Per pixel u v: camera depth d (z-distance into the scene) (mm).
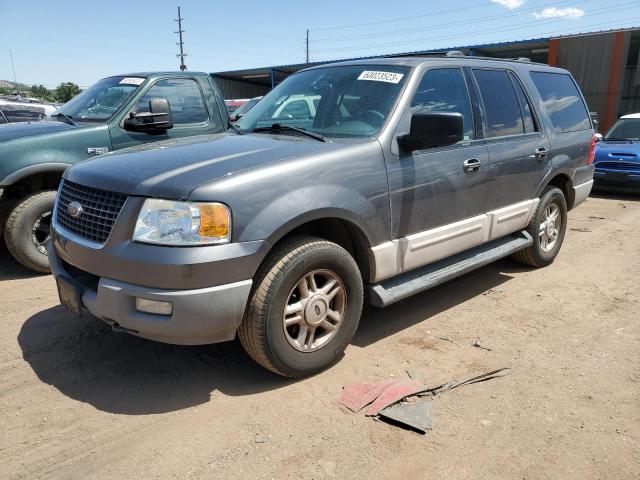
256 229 2820
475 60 4590
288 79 4672
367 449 2615
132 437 2699
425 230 3852
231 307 2791
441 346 3746
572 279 5266
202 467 2480
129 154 3412
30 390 3123
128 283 2797
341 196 3182
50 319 4121
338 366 3436
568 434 2750
